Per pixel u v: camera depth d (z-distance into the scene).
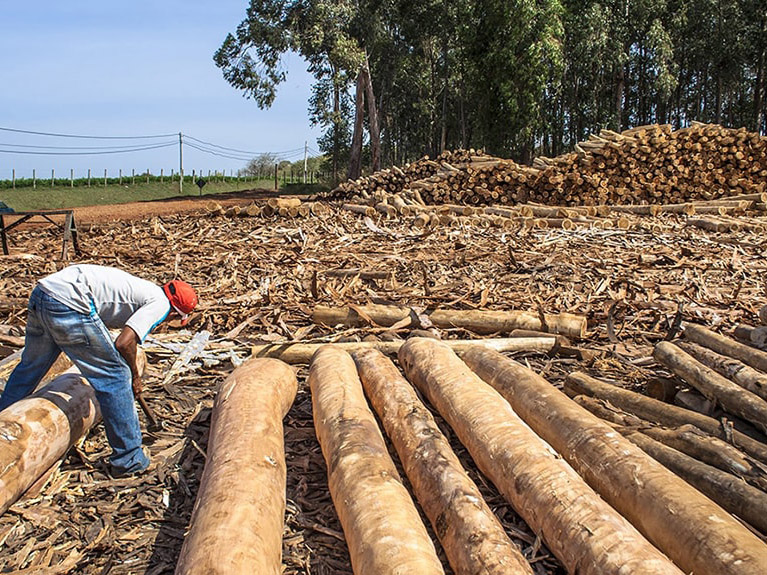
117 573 3.11
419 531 2.87
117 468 3.91
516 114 33.97
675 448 3.86
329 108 43.81
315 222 14.67
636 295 7.99
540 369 5.63
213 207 15.77
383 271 9.12
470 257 10.35
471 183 18.59
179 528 3.46
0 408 4.07
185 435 4.46
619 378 5.41
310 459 4.14
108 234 13.58
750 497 3.18
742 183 17.64
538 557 3.11
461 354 5.39
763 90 41.69
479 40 34.53
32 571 3.09
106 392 3.80
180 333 6.45
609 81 42.66
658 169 18.02
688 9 38.59
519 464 3.36
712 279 8.97
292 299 7.58
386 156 61.97
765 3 35.62
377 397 4.41
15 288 8.41
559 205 18.23
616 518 2.88
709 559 2.65
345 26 35.59
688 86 47.34
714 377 4.61
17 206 36.84
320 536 3.37
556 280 8.73
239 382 4.35
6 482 3.39
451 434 4.34
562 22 37.66
